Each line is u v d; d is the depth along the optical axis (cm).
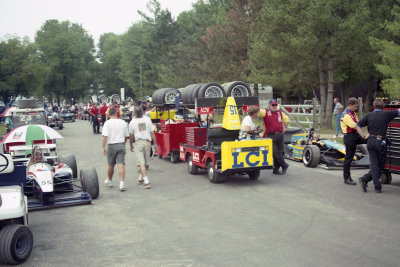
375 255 479
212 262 471
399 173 827
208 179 970
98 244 545
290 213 662
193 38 4462
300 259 472
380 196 760
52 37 7688
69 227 620
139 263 475
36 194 751
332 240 532
